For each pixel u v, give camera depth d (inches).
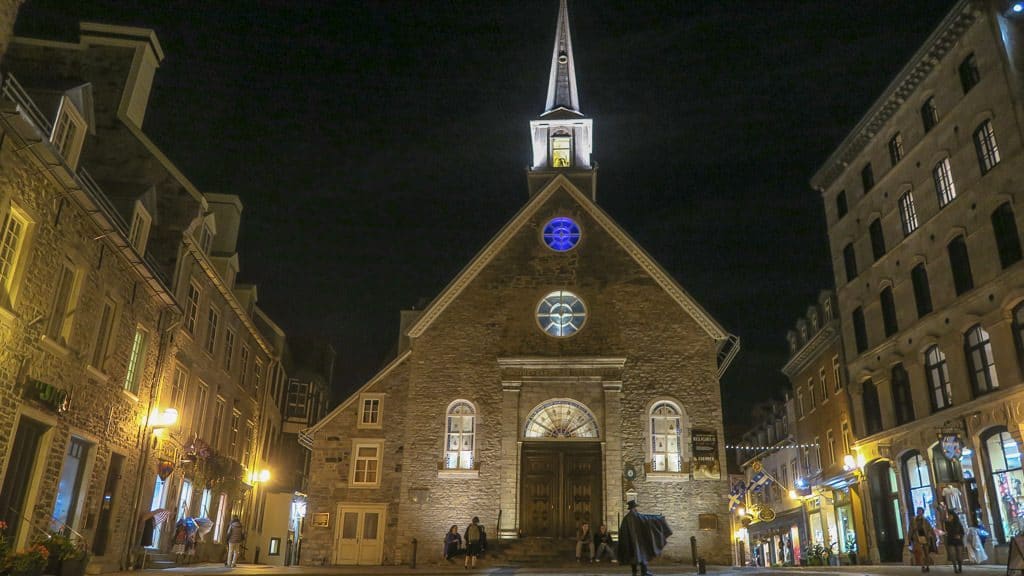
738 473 2112.5
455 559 977.5
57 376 632.4
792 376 1612.9
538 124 1417.3
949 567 826.2
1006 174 856.9
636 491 999.0
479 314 1109.1
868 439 1141.1
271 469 1485.0
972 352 916.6
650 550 518.9
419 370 1085.8
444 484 1024.9
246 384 1232.2
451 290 1122.0
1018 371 822.5
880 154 1157.1
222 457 1070.4
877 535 1119.6
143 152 957.8
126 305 771.4
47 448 617.0
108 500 760.3
